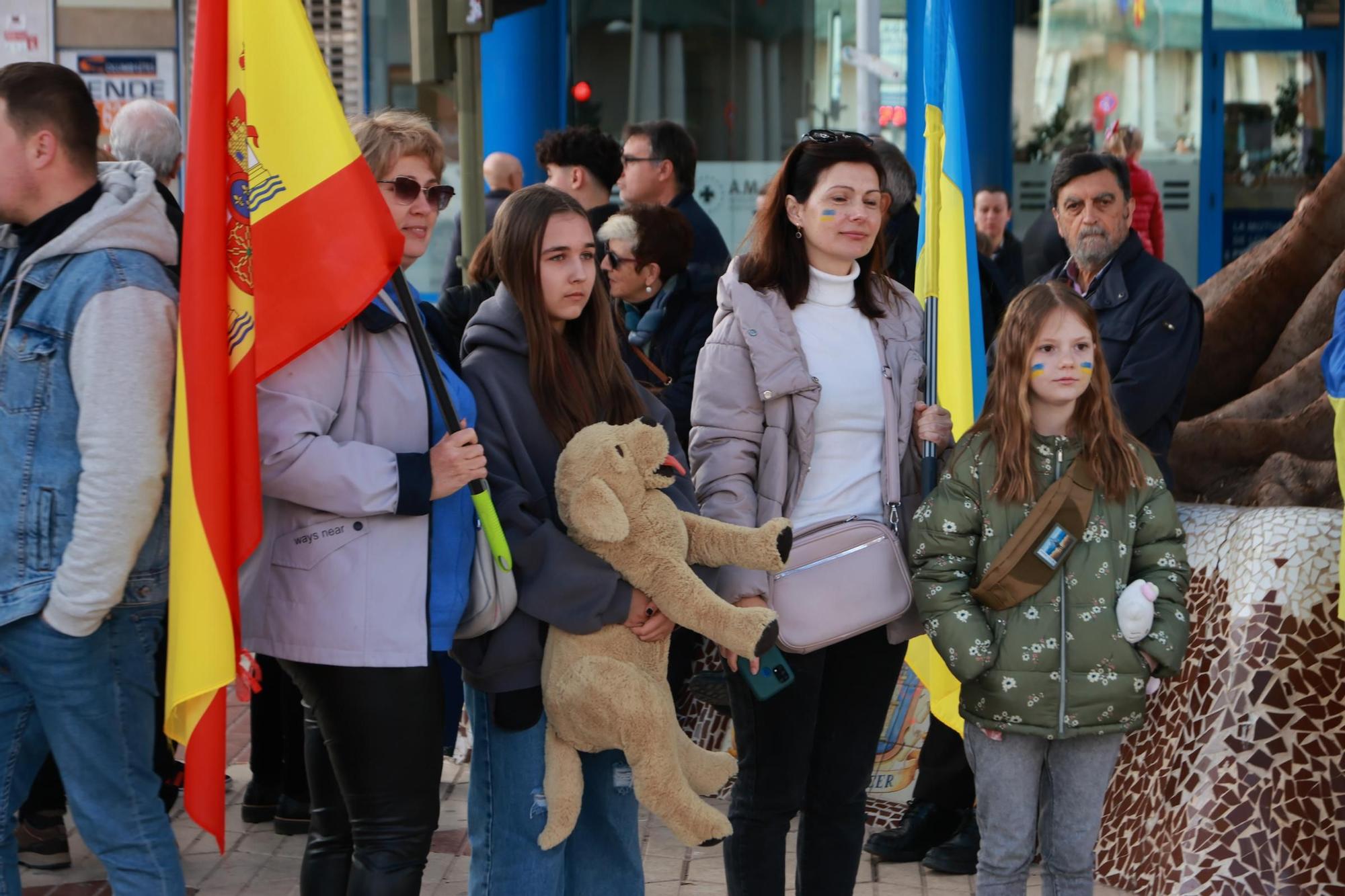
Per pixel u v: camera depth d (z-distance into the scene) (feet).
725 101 43.39
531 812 13.35
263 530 12.48
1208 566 18.79
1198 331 19.63
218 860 19.52
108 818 13.06
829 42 43.06
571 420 13.56
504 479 13.28
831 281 15.05
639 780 12.86
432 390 12.95
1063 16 46.47
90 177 13.07
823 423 14.83
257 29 12.44
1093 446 14.62
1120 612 14.34
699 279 21.44
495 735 13.48
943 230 17.74
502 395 13.47
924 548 14.73
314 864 14.07
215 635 11.97
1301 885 16.78
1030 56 46.57
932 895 18.43
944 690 18.04
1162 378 19.15
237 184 12.34
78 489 12.34
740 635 12.79
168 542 13.11
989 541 14.62
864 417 14.93
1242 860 16.97
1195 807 17.44
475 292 17.80
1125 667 14.38
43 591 12.40
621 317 19.62
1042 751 14.84
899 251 21.22
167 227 13.02
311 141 12.39
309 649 12.32
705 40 43.19
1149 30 46.26
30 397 12.45
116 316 12.30
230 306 12.25
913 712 20.97
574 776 13.24
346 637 12.25
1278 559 17.92
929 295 16.49
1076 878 14.87
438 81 24.29
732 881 14.75
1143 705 14.52
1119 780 18.80
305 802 20.27
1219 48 46.19
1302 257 24.20
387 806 12.59
